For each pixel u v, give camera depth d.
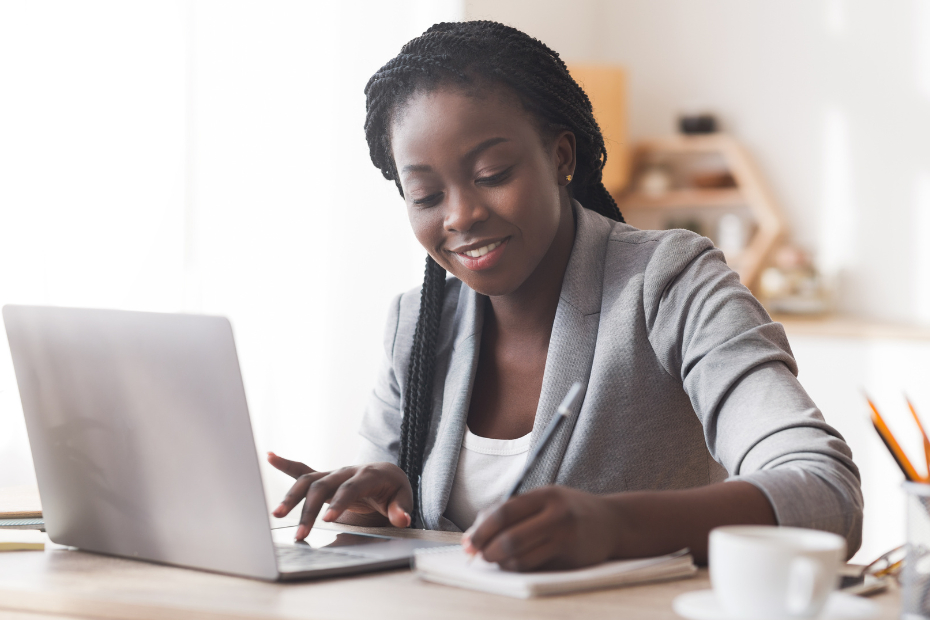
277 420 2.56
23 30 1.97
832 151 3.36
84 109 2.10
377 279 2.66
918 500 0.60
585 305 1.12
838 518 0.77
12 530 0.99
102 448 0.83
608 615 0.62
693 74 3.61
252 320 2.51
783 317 3.23
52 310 0.84
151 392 0.78
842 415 2.82
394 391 1.31
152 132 2.26
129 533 0.83
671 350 1.05
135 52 2.23
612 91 3.33
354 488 0.95
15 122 1.95
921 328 2.84
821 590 0.56
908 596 0.61
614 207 1.30
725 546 0.58
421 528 1.19
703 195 3.51
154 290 2.26
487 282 1.08
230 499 0.75
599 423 1.07
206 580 0.75
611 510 0.73
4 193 1.93
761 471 0.81
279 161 2.55
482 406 1.18
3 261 1.92
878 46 3.28
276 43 2.54
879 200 3.27
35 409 0.88
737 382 0.93
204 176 2.40
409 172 1.06
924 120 3.21
